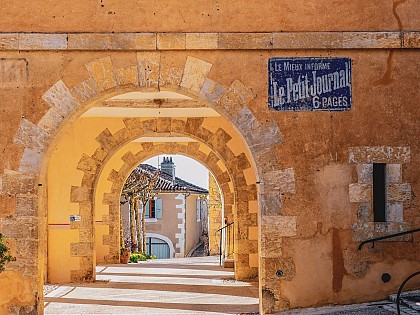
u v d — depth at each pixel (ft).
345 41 33.68
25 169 33.06
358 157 33.60
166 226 140.97
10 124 33.22
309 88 33.71
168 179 143.33
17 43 33.19
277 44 33.53
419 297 32.42
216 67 33.60
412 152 33.73
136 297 42.14
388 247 33.50
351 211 33.45
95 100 33.71
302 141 33.53
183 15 33.63
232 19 33.65
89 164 51.42
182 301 40.29
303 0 33.83
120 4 33.60
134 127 52.26
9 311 32.45
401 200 33.63
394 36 33.76
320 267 33.22
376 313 30.55
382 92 33.86
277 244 33.17
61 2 33.50
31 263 32.68
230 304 38.75
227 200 63.05
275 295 32.99
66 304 39.40
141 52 33.55
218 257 88.99
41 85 33.35
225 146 52.01
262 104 33.55
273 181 33.42
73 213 50.70
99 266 63.67
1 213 32.89
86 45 33.27
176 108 47.85
